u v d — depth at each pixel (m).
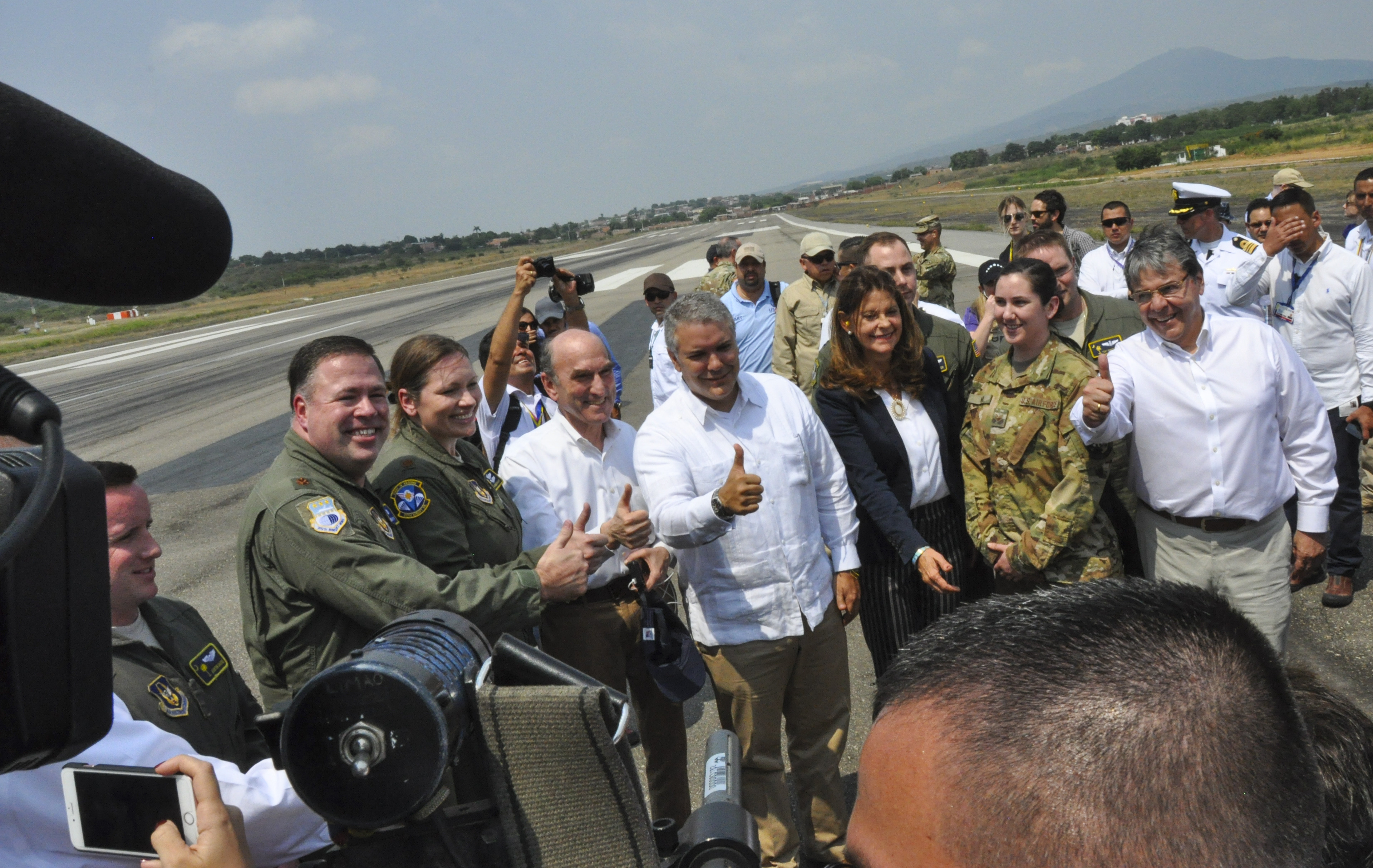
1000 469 2.98
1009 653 0.53
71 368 24.66
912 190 123.31
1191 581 3.03
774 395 2.84
